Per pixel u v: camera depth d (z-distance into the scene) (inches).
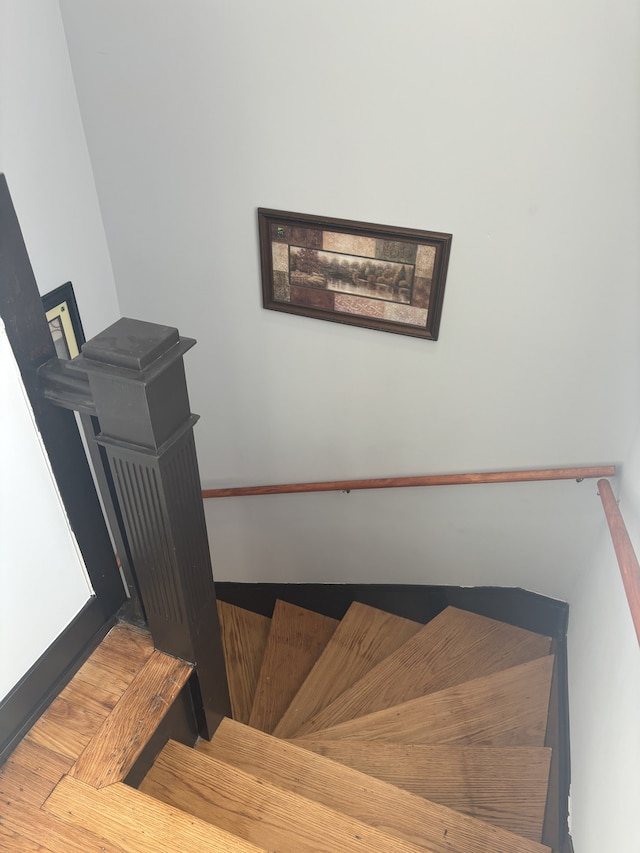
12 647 57.9
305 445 108.9
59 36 81.1
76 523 62.6
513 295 81.4
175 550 58.5
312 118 78.1
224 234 91.6
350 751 84.0
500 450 96.5
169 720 66.4
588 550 100.1
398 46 69.9
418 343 90.4
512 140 71.2
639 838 52.9
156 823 55.2
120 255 98.8
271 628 124.4
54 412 57.1
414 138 75.0
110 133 87.8
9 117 77.4
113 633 70.1
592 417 87.6
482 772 82.6
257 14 73.2
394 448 103.1
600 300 77.9
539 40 64.8
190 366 106.4
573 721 87.0
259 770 72.8
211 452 115.3
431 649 106.7
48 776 58.0
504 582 112.6
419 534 112.4
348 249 85.8
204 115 82.6
